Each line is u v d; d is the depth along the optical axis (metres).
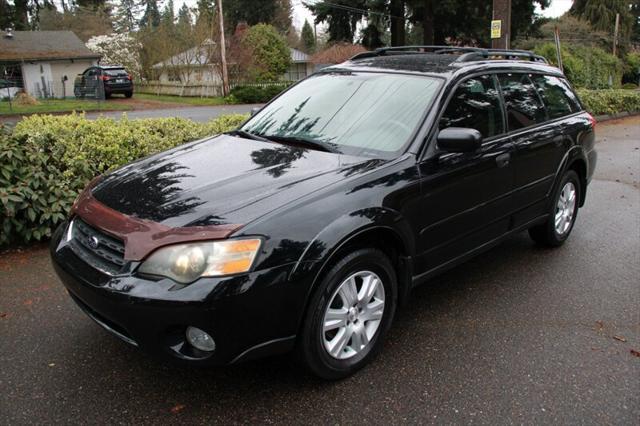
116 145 5.61
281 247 2.65
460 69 3.93
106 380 3.02
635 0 60.47
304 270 2.70
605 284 4.50
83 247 2.92
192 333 2.61
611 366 3.29
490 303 4.10
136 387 2.97
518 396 2.97
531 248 5.32
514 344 3.51
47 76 35.28
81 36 57.44
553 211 4.97
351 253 2.95
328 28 32.84
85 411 2.76
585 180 5.45
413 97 3.73
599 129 15.73
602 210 6.79
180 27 34.62
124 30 62.12
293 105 4.19
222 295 2.50
